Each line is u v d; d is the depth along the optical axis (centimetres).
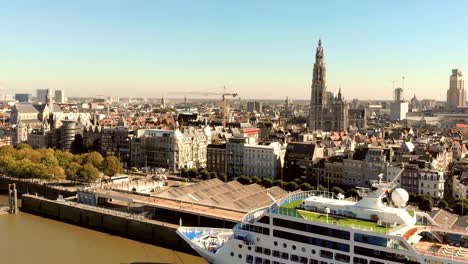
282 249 12419
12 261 15938
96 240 19050
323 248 11775
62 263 15850
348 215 12488
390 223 11762
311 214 12619
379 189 12488
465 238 11594
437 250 11125
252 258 12938
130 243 18725
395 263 10881
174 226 18888
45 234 19738
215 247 14688
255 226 12962
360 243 11312
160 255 17188
